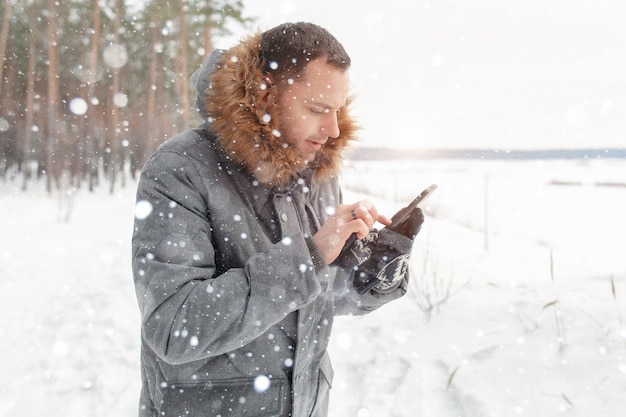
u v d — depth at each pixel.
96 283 5.75
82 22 24.47
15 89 27.86
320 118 1.06
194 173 1.03
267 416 1.05
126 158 28.69
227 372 1.04
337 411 2.53
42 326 4.24
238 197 1.08
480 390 2.37
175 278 0.92
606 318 2.74
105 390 3.02
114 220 12.33
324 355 1.27
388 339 3.26
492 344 2.80
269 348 1.06
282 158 1.05
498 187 22.94
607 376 2.23
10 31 25.31
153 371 1.09
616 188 23.23
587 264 5.88
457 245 7.09
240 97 1.03
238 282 0.93
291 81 1.01
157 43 26.20
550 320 2.87
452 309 3.50
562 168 53.12
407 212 1.19
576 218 12.30
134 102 29.23
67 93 27.30
